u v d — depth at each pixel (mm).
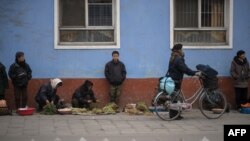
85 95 14102
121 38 14656
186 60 14945
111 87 14453
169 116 12484
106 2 14844
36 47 14438
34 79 14453
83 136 10359
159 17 14727
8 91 14344
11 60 14352
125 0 14617
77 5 14812
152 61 14742
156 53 14750
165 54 14781
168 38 14781
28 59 14422
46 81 14500
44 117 12953
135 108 13844
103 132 10875
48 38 14484
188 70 12461
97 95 14656
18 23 14352
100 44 14750
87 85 14102
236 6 14977
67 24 14812
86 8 14812
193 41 15133
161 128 11398
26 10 14367
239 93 14656
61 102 13992
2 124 11836
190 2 15148
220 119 12820
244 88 14641
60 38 14750
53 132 10844
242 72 14547
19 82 13773
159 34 14742
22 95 13930
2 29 14297
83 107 14125
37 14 14414
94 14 14852
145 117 13078
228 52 14992
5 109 13266
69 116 13172
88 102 14031
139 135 10508
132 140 9930
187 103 12703
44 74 14492
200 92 13078
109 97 14633
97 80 14656
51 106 13500
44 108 13508
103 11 14859
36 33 14430
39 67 14469
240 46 15023
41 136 10352
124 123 12102
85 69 14625
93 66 14633
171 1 14727
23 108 13508
